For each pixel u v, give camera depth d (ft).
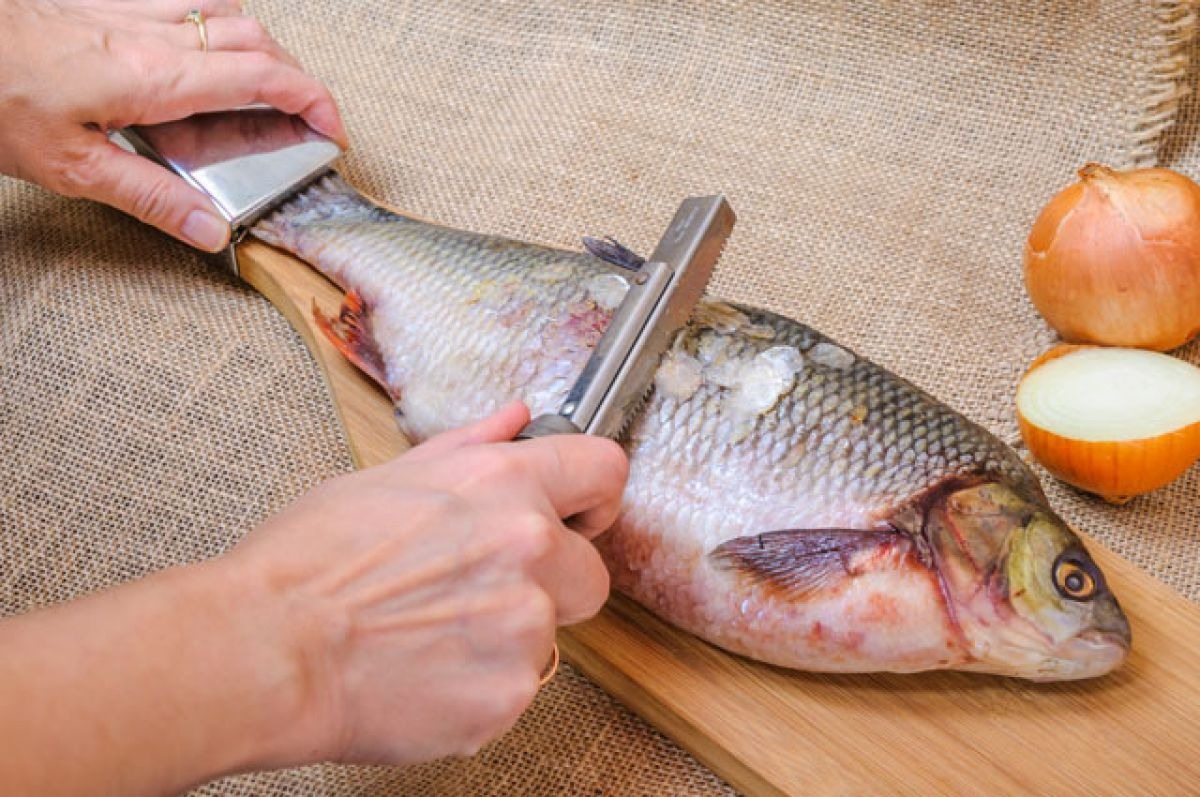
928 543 2.08
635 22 2.97
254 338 2.61
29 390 2.56
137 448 2.51
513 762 2.25
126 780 1.71
